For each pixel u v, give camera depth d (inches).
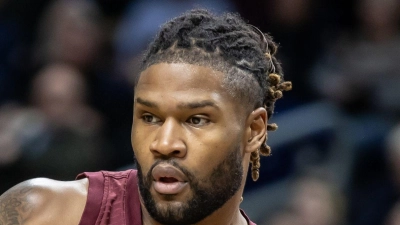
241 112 264.8
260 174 596.4
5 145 573.0
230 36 267.4
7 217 274.8
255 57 272.8
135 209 280.2
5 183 569.9
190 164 254.1
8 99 675.4
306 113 617.3
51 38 668.7
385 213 578.6
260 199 584.7
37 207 276.7
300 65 666.2
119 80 666.2
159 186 255.1
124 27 701.3
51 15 682.8
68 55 651.5
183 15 272.1
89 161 585.6
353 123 615.8
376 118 621.3
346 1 700.0
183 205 255.9
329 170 582.9
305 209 538.0
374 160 604.7
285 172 597.3
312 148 605.0
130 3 721.0
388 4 673.6
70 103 595.5
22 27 708.0
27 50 692.1
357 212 585.3
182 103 253.0
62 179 571.5
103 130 644.1
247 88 266.4
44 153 573.6
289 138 604.7
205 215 260.5
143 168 258.5
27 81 675.4
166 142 251.1
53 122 585.3
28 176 570.6
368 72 644.1
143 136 259.4
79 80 625.9
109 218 279.1
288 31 679.7
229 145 259.9
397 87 632.4
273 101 290.7
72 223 276.7
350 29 692.7
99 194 282.7
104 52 690.2
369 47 662.5
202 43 261.3
